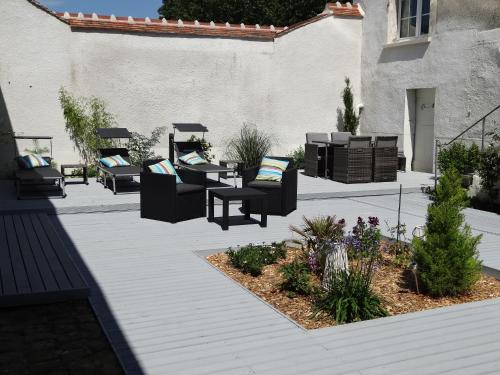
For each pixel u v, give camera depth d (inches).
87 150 474.0
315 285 187.8
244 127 526.3
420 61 492.7
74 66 463.2
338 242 189.3
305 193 384.5
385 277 204.1
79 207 321.1
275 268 215.2
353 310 163.8
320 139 523.5
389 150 448.5
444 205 191.3
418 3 501.0
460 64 450.6
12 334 148.3
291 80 539.2
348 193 396.8
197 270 212.5
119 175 367.9
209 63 507.8
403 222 312.7
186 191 305.0
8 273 189.8
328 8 550.9
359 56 566.9
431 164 503.2
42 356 135.1
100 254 234.7
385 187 418.9
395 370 129.9
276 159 346.3
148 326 155.8
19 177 340.8
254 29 522.9
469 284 185.2
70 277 185.9
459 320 162.7
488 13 424.2
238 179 451.2
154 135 494.3
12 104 447.8
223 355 137.0
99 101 474.6
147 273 207.9
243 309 170.2
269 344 144.0
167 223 298.5
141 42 483.5
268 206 324.8
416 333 152.3
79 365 130.6
